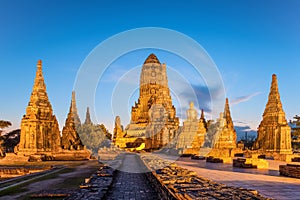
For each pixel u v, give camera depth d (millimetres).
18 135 101688
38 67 71938
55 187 23172
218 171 31891
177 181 16672
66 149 66000
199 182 16297
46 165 48688
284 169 27562
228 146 60438
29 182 26391
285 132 65438
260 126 71625
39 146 65688
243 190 13609
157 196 18266
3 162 57969
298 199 16000
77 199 14094
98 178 21266
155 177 19844
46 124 68062
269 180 23922
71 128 71000
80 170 38188
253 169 34375
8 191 21672
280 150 64375
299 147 77750
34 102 68438
